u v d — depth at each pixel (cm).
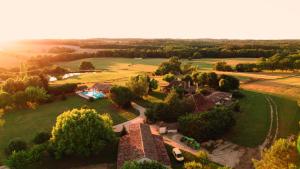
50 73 18575
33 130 8369
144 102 10969
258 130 8162
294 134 7825
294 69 17200
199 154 6419
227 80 12150
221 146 7275
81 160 6525
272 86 13162
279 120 8944
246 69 17438
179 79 13838
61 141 6338
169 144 7312
